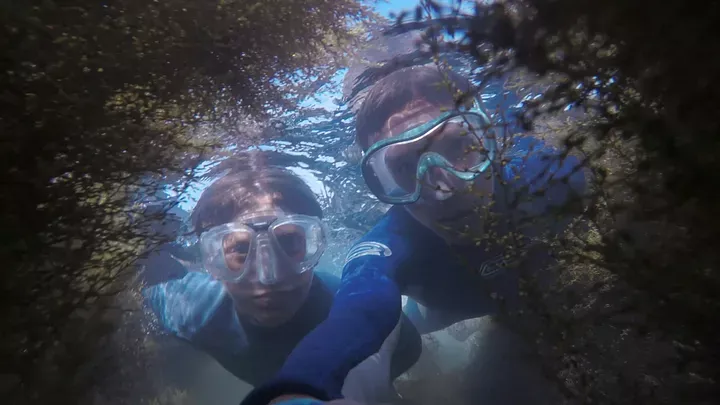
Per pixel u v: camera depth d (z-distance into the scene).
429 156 0.38
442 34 0.19
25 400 0.24
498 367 0.53
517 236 0.24
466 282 0.45
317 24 0.35
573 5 0.15
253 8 0.29
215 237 0.58
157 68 0.26
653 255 0.18
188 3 0.26
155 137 0.29
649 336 0.22
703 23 0.14
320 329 0.29
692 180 0.15
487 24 0.17
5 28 0.21
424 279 0.45
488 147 0.28
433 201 0.40
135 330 0.56
